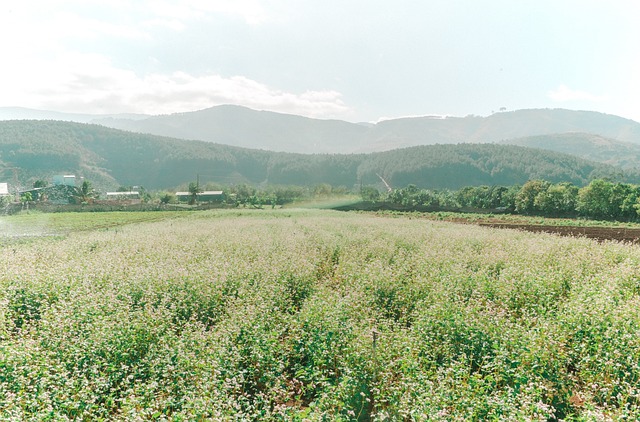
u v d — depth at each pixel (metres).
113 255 21.56
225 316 12.45
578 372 9.62
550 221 61.97
